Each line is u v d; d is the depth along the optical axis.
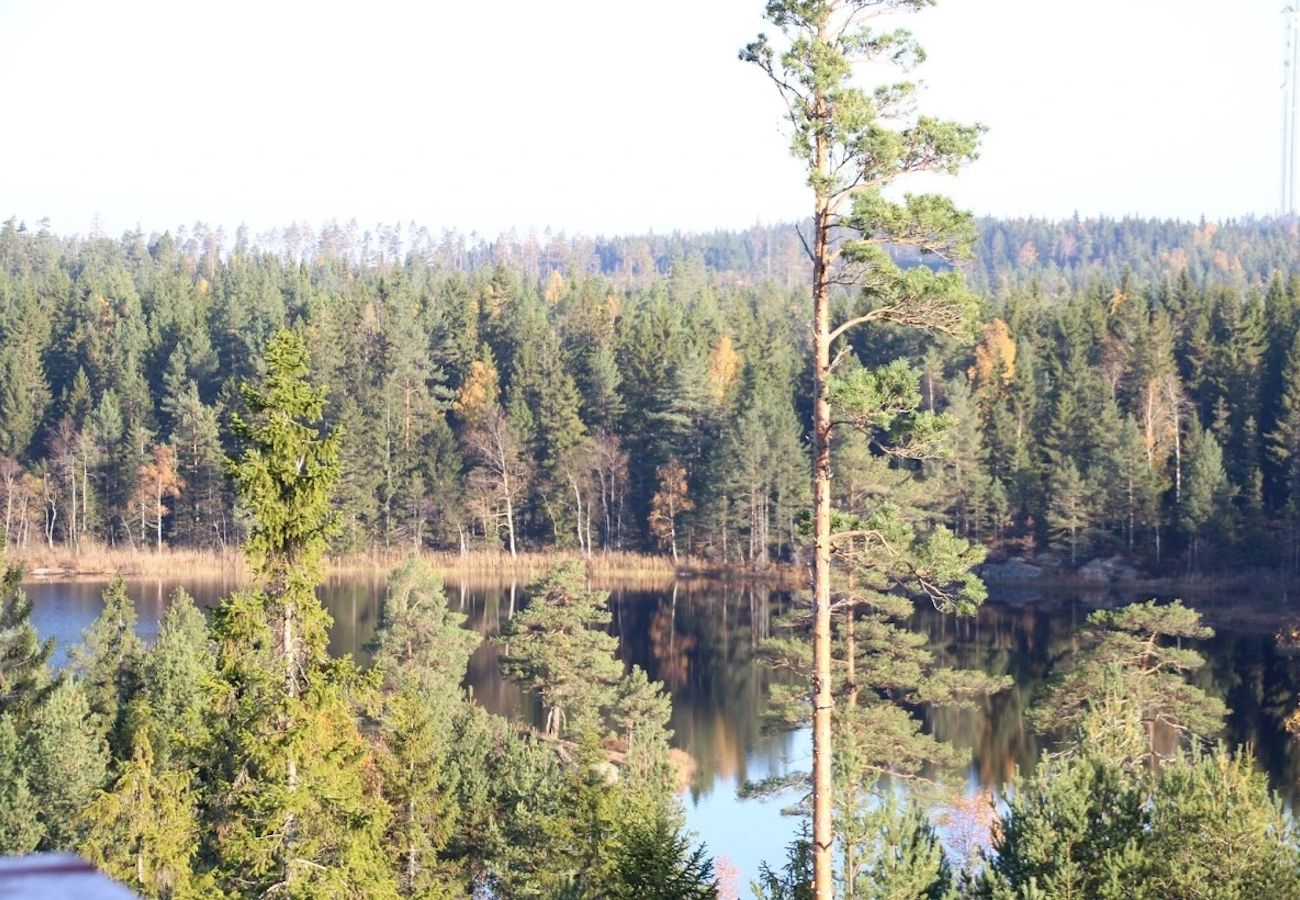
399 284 155.88
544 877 29.56
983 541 102.50
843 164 21.61
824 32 21.16
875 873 25.69
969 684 45.06
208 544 116.00
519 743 39.47
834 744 36.41
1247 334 110.50
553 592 54.84
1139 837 24.08
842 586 43.97
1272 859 23.08
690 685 68.00
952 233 21.34
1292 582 87.25
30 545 114.69
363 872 22.73
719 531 111.38
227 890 22.77
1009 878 24.53
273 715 23.11
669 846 24.88
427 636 53.72
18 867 3.22
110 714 43.88
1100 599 88.12
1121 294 139.50
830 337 22.27
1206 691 61.38
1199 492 94.94
